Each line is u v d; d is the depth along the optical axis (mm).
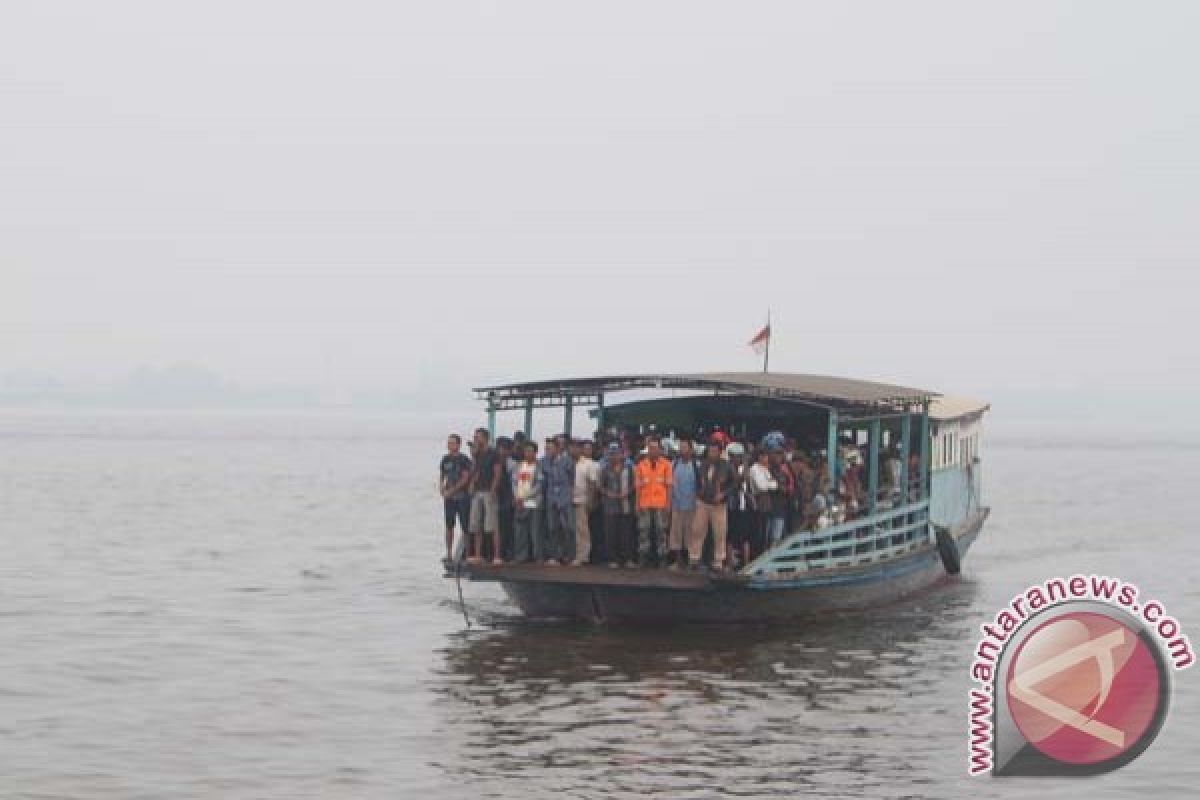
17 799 18891
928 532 36000
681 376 30344
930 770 20328
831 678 25625
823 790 19359
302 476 92062
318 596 35844
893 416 32906
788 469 29078
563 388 30562
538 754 20875
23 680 25828
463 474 29719
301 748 21250
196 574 40250
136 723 22703
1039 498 78250
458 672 26094
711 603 29125
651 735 21859
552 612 30422
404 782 19609
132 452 130375
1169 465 126500
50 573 40250
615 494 28500
